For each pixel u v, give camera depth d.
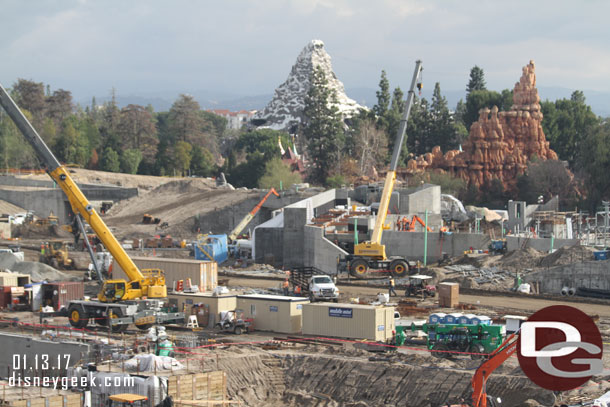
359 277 94.19
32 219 159.62
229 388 50.03
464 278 88.06
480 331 51.41
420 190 127.62
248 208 144.12
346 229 114.31
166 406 41.09
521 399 44.56
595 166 154.00
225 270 107.12
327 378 51.41
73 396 43.47
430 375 48.34
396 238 109.06
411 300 72.75
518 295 80.19
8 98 64.06
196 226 145.38
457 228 122.62
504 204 167.75
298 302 63.41
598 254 83.94
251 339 60.28
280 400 50.28
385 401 48.56
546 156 179.00
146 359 48.06
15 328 64.38
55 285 74.12
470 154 174.50
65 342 54.34
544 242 98.44
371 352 54.75
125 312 60.91
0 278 77.06
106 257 94.69
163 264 83.69
